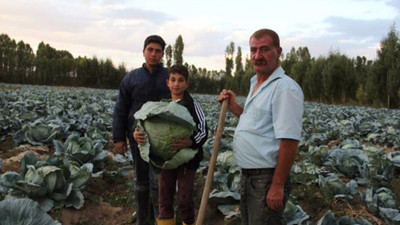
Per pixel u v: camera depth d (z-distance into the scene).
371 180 6.10
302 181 5.79
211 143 7.43
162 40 4.50
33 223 1.94
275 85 2.99
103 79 66.62
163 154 3.63
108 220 5.29
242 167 3.18
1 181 5.01
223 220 5.12
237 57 93.25
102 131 10.17
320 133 11.06
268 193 3.00
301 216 4.43
